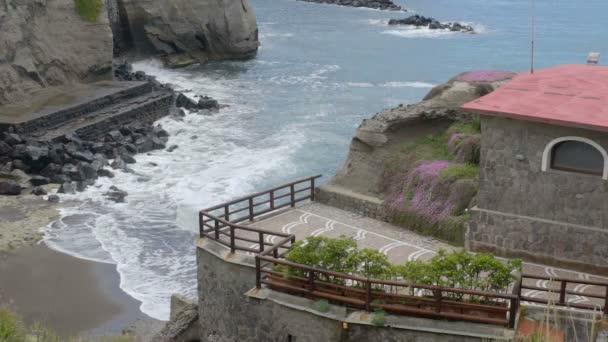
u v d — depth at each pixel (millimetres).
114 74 74312
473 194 24562
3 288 31656
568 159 20844
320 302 18781
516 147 21297
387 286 18891
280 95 73375
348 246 19281
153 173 48406
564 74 24156
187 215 40219
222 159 51344
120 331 27734
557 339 14148
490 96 22188
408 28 120562
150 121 61812
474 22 129875
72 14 67500
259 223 25844
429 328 17453
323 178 46719
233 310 21531
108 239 37094
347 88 76375
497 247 22234
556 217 21203
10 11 60469
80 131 54562
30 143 50250
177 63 90188
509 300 17656
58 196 43562
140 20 90312
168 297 30781
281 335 19891
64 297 30797
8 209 41719
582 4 156500
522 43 104188
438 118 28656
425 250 23625
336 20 131000
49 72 64625
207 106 66938
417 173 26250
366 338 18109
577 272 21094
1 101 57875
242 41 94375
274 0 160500
